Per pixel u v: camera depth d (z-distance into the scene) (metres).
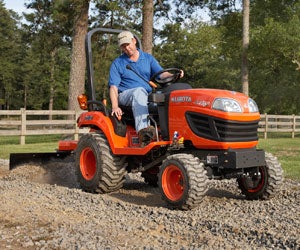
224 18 23.66
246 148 5.48
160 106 5.76
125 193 6.51
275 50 23.20
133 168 6.35
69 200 5.64
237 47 26.12
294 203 5.61
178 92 5.61
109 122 6.17
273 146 13.77
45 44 23.58
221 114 5.20
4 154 11.66
